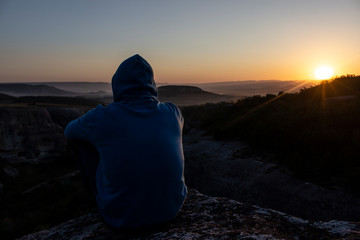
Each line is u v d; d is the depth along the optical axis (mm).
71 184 23203
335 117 9000
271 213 1914
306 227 1698
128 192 1464
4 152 49188
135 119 1496
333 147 7434
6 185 33500
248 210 1974
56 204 18328
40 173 39344
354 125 8273
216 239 1437
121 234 1678
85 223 2105
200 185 9695
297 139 8570
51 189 23141
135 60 1651
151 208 1507
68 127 1710
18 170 41219
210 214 1926
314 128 8695
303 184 6863
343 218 5512
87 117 1573
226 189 8531
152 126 1514
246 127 12578
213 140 13477
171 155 1526
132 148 1434
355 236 1430
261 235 1461
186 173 10734
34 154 51656
